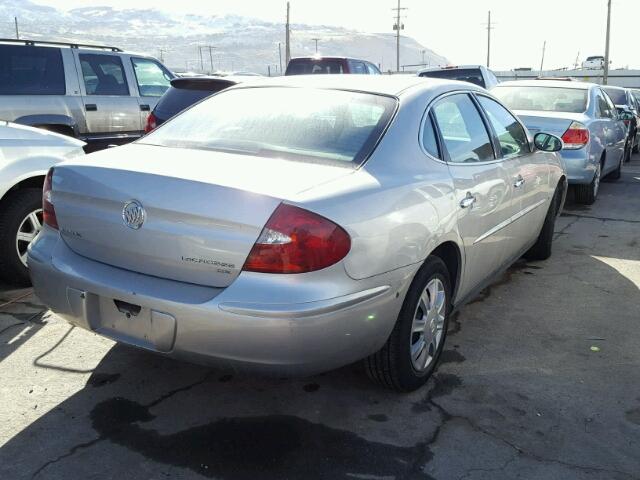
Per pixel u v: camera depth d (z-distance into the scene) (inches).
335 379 132.5
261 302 96.0
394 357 119.5
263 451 107.0
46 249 118.2
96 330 111.7
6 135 178.2
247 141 122.4
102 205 109.3
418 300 121.0
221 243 98.7
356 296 102.7
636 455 108.4
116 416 116.5
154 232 103.7
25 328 154.3
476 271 149.8
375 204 107.0
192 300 99.6
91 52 322.7
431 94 138.0
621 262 228.2
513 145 176.9
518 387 131.3
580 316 173.2
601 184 432.5
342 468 102.9
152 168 107.9
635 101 715.4
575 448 110.0
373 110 126.6
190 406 120.8
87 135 318.7
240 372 102.4
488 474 102.4
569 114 323.3
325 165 112.3
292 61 544.1
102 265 111.2
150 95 354.0
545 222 217.0
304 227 96.7
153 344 104.8
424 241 117.7
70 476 99.2
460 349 149.6
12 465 101.4
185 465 102.7
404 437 112.1
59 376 130.7
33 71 298.5
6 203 177.0
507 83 368.5
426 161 126.6
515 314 173.8
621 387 132.4
